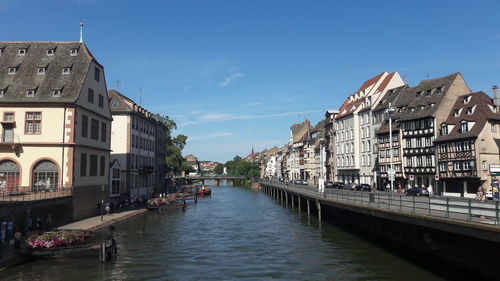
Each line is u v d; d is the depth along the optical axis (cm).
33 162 3177
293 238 2891
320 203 3838
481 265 1641
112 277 1809
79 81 3416
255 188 12062
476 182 4322
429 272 1802
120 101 5506
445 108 4950
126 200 4881
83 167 3438
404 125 5403
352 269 1933
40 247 1953
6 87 3306
